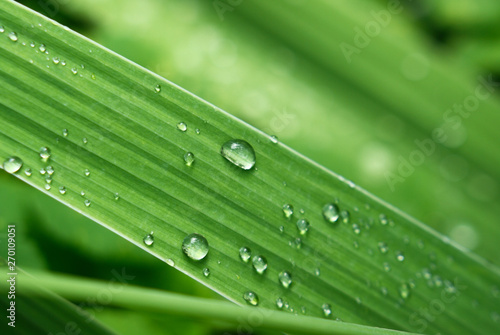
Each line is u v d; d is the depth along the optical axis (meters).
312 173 0.22
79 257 0.24
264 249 0.22
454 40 0.27
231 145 0.22
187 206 0.21
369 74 0.27
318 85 0.27
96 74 0.21
